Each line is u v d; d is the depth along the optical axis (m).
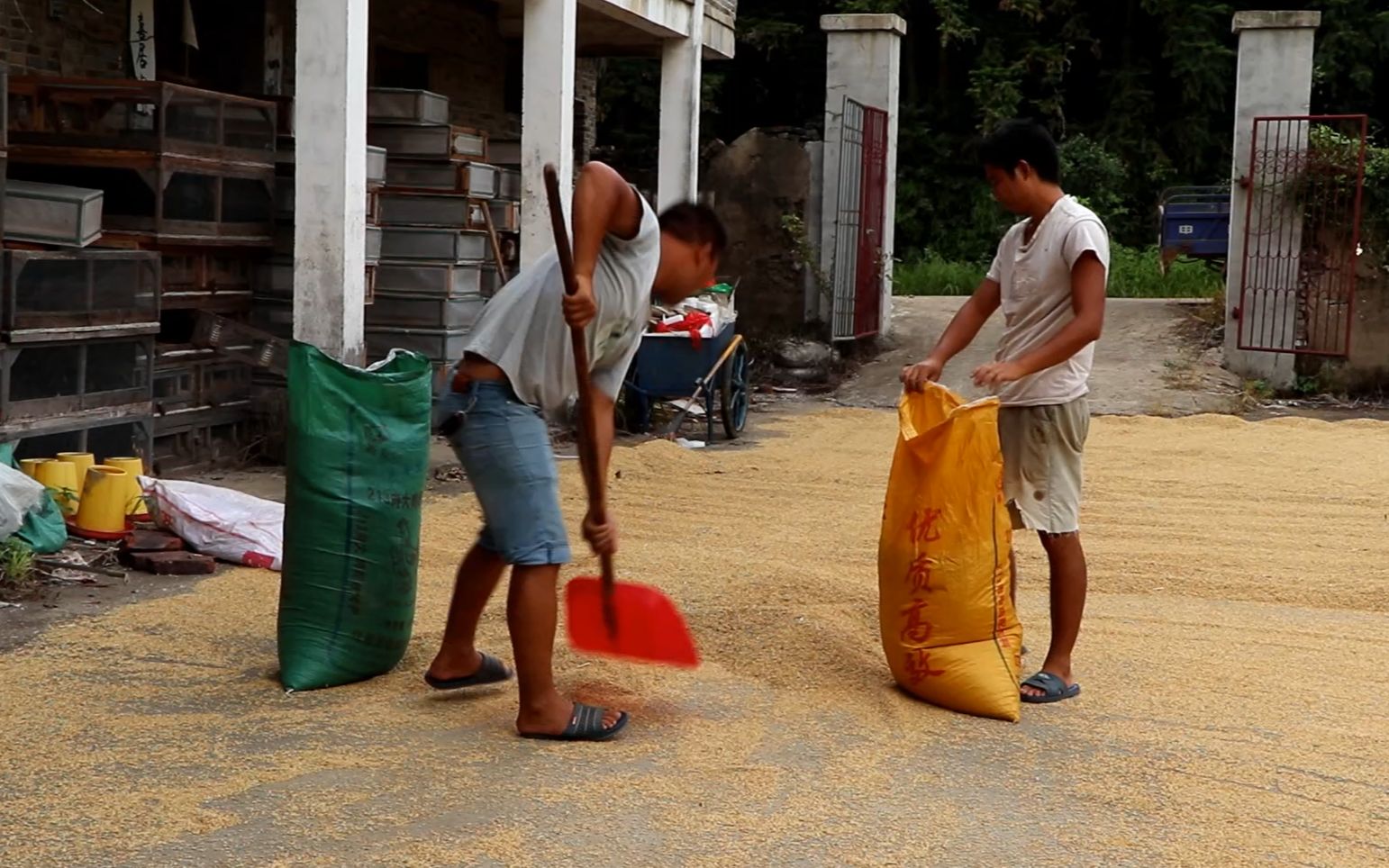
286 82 12.03
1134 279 20.98
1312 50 15.10
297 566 5.01
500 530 4.55
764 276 16.78
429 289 10.59
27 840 3.71
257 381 9.66
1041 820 4.02
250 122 9.25
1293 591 6.91
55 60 9.78
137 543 6.83
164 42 11.19
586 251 4.29
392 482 5.06
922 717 4.90
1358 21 27.42
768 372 15.95
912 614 5.04
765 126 31.80
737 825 3.91
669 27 13.66
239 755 4.34
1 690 4.91
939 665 4.98
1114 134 28.58
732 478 9.99
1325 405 14.98
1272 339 15.37
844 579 6.75
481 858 3.66
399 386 5.06
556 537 4.53
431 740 4.52
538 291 4.53
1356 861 3.81
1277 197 15.23
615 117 30.34
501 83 16.16
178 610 5.99
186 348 9.05
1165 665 5.61
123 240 8.55
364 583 5.04
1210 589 6.96
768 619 5.94
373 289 9.95
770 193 16.70
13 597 6.09
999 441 5.11
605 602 4.80
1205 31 27.48
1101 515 8.80
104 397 7.97
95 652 5.39
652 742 4.55
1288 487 9.84
